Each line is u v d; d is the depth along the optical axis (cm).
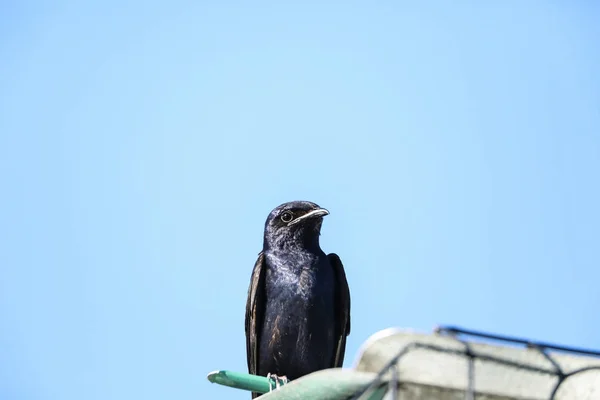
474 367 1023
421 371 1030
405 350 977
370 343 983
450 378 1037
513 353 1009
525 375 1044
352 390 1020
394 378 1024
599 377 1052
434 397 1044
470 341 997
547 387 1058
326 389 1024
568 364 1033
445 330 960
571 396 1055
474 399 1066
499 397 1060
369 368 1008
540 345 988
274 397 1043
